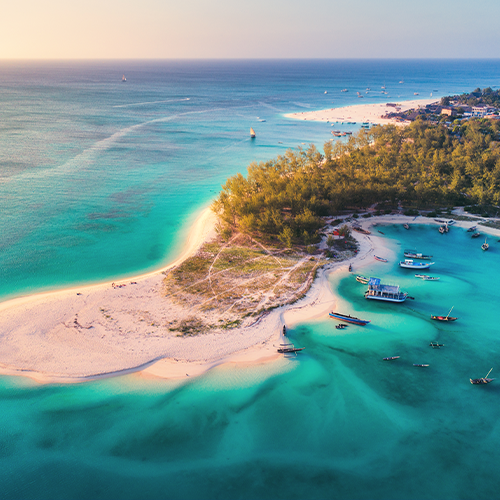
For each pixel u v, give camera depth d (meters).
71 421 53.88
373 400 58.56
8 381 59.44
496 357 67.50
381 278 91.69
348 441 52.22
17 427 52.84
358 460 49.78
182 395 58.34
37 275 90.25
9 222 118.25
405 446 51.66
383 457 50.19
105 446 50.81
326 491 45.97
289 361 65.44
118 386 59.41
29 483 46.34
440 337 72.25
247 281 88.38
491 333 73.38
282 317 76.25
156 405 56.62
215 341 68.56
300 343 69.75
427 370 64.44
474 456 50.44
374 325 75.12
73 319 73.19
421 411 56.88
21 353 64.50
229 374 62.25
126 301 79.56
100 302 78.88
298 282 88.25
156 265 96.94
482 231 117.00
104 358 64.06
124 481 46.75
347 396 59.12
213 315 75.50
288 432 53.34
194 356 65.19
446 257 102.38
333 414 56.09
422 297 84.56
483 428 54.41
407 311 79.69
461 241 111.62
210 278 89.56
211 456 49.91
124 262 97.88
